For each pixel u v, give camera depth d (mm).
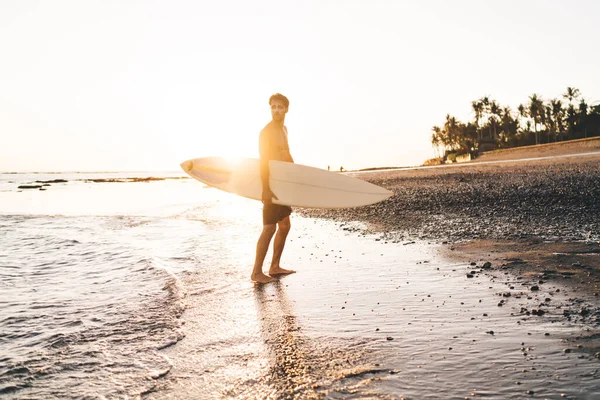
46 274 5625
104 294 4488
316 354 2707
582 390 2080
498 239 6582
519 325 3043
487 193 14195
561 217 8312
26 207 20734
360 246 6883
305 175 5387
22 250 7668
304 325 3277
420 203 12992
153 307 3922
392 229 8602
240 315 3600
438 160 112188
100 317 3670
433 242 6820
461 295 3867
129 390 2336
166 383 2404
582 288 3830
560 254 5176
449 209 11164
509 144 94750
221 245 7578
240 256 6465
